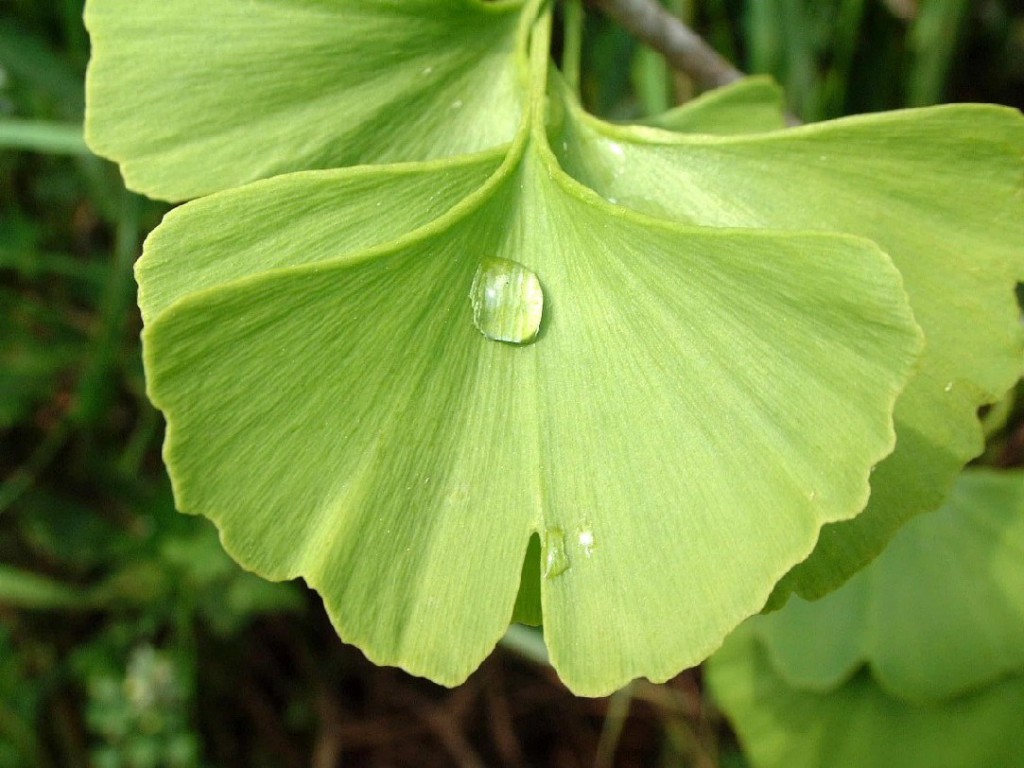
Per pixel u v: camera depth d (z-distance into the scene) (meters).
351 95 0.09
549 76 0.09
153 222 0.21
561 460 0.08
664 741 0.25
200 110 0.09
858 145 0.08
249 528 0.07
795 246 0.07
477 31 0.10
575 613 0.07
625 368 0.08
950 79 0.20
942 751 0.15
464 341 0.08
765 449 0.07
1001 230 0.08
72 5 0.19
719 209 0.09
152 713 0.23
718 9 0.20
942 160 0.08
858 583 0.16
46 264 0.23
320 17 0.09
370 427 0.08
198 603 0.23
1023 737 0.15
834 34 0.20
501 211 0.08
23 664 0.24
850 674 0.16
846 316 0.07
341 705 0.27
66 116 0.21
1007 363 0.08
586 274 0.08
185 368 0.07
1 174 0.23
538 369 0.08
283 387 0.07
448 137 0.09
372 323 0.08
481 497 0.08
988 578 0.15
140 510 0.23
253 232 0.08
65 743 0.24
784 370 0.07
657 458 0.07
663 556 0.07
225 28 0.09
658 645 0.07
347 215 0.08
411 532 0.08
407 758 0.27
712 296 0.07
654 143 0.09
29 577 0.22
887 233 0.09
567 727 0.27
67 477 0.24
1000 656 0.15
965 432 0.08
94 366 0.22
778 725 0.17
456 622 0.08
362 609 0.08
